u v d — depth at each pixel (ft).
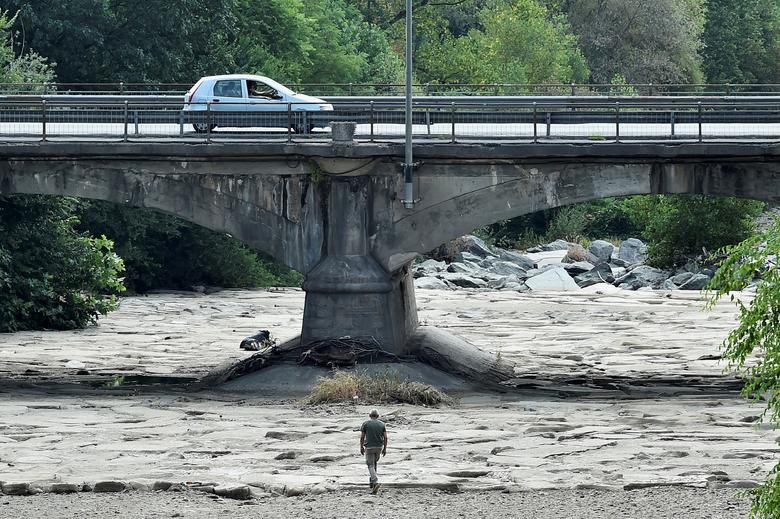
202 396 289.94
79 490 195.00
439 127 314.14
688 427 249.75
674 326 468.34
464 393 294.66
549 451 223.92
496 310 527.81
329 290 296.30
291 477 201.46
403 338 321.73
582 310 526.57
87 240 460.55
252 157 296.30
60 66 600.39
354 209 297.12
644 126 304.71
